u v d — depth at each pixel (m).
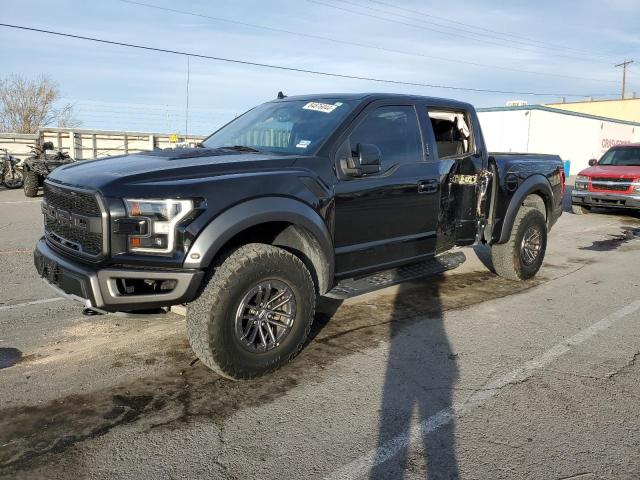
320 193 3.93
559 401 3.52
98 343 4.38
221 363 3.49
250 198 3.51
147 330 4.67
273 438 3.05
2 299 5.52
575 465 2.82
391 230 4.59
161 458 2.84
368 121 4.45
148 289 3.39
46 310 5.19
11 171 18.62
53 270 3.52
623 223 12.24
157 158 3.83
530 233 6.34
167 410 3.34
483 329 4.85
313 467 2.79
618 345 4.50
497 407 3.43
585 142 35.75
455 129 5.64
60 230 3.68
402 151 4.73
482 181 5.48
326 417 3.28
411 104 4.89
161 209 3.21
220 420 3.23
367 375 3.87
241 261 3.48
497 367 4.04
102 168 3.61
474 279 6.63
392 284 4.54
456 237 5.34
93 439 3.01
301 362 4.07
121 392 3.55
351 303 5.55
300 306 3.84
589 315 5.29
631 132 41.78
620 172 12.62
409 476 2.72
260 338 3.69
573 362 4.14
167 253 3.23
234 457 2.87
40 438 3.00
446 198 5.08
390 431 3.13
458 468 2.79
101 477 2.68
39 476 2.67
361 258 4.37
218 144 4.79
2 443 2.95
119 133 25.06
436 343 4.50
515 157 6.20
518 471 2.77
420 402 3.48
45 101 42.53
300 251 4.11
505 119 31.64
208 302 3.41
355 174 4.09
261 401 3.47
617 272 7.18
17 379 3.72
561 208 7.16
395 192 4.52
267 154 4.07
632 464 2.83
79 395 3.50
